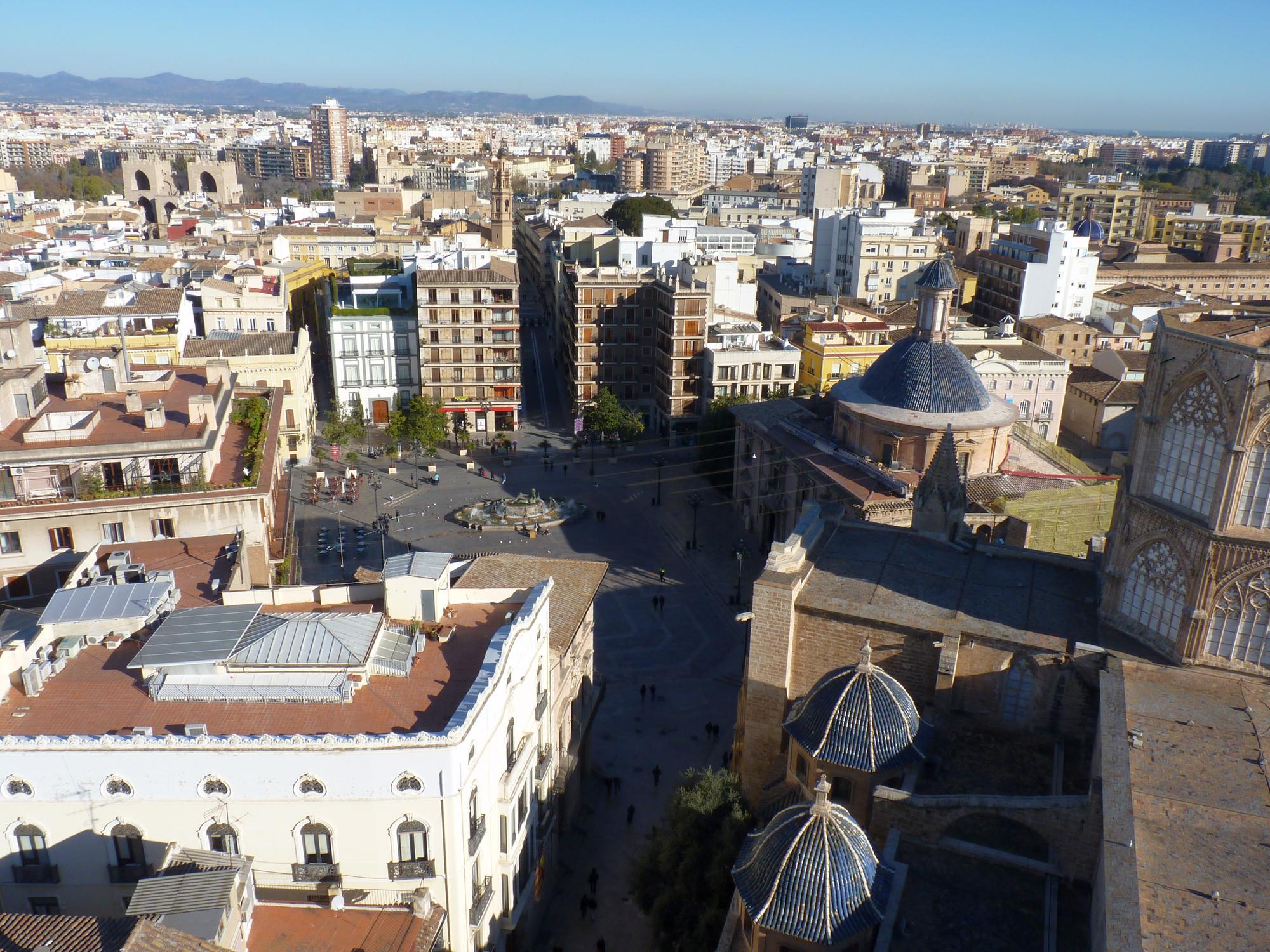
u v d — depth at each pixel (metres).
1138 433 50.16
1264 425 43.69
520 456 133.25
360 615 46.66
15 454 61.06
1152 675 47.47
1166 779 39.88
